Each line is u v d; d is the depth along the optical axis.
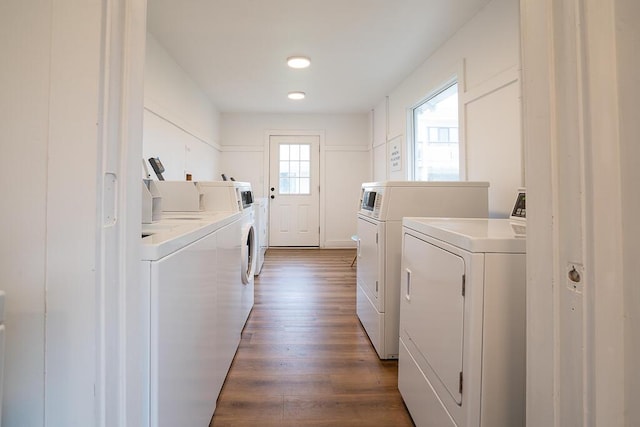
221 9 2.42
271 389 1.69
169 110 3.19
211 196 2.38
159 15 2.50
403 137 3.94
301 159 5.70
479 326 0.99
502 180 2.21
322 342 2.23
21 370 0.57
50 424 0.57
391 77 3.81
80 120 0.56
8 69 0.56
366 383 1.76
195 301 1.17
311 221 5.77
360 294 2.56
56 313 0.57
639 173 0.52
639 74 0.53
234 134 5.56
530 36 0.64
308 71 3.64
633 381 0.53
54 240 0.56
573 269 0.56
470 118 2.56
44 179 0.56
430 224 1.38
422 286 1.39
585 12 0.53
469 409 1.00
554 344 0.60
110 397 0.60
